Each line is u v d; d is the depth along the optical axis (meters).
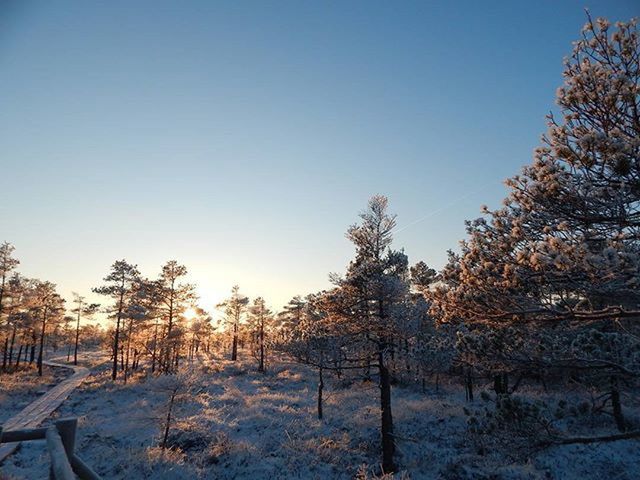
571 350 7.15
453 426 19.81
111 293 39.03
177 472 15.36
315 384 33.44
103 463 15.93
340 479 15.63
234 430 20.47
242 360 53.41
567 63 6.39
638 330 7.23
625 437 6.62
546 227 5.98
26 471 13.94
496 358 7.70
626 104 5.63
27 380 37.31
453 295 7.68
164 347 38.91
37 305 44.25
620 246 5.48
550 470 14.66
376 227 18.17
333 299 17.00
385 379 16.64
